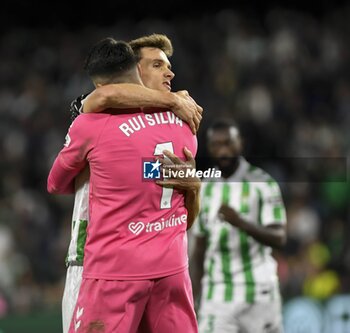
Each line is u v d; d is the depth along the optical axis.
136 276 14.52
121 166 14.56
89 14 75.88
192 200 15.32
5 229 41.62
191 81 62.25
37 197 50.81
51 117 59.84
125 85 14.72
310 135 53.91
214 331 23.28
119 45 15.05
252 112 57.12
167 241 14.84
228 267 23.34
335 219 45.31
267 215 23.19
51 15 75.19
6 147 56.81
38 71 65.94
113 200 14.61
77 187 15.41
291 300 33.31
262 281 23.22
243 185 23.50
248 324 23.25
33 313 32.31
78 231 15.33
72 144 14.81
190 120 15.27
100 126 14.62
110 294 14.49
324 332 32.38
